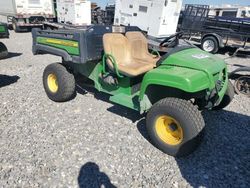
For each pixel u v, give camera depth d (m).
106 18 17.17
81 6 15.18
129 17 13.06
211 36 10.80
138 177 2.96
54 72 4.61
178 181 2.92
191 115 2.99
